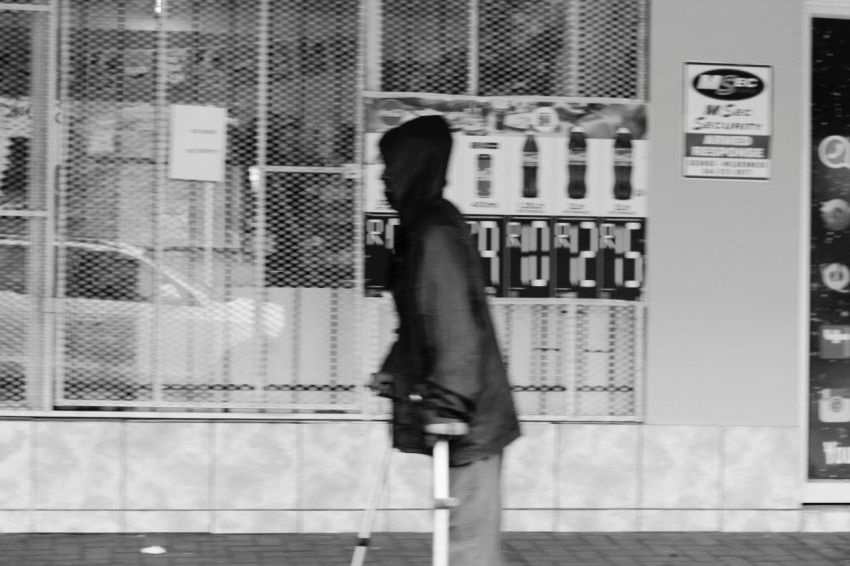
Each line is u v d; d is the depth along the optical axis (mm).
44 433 14242
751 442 15047
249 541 14227
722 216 14930
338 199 14641
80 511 14297
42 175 14375
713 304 14961
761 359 15031
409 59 14719
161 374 14523
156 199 14500
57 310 14391
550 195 14781
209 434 14422
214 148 14531
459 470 9312
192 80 14516
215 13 14523
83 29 14391
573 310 14992
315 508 14547
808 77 15312
